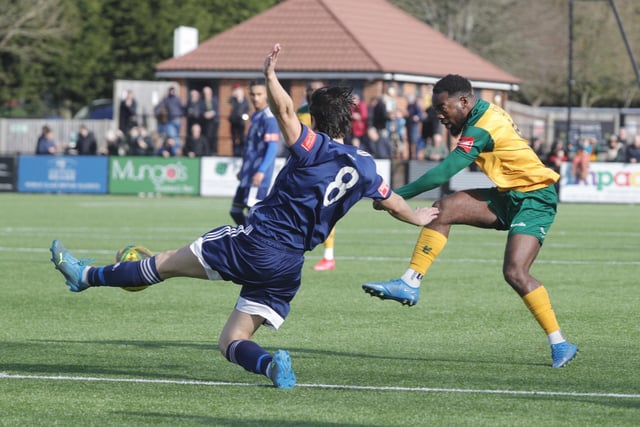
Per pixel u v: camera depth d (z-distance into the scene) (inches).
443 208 706.8
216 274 596.4
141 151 3078.2
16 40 4635.8
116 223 1963.6
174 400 590.9
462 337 817.5
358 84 3595.0
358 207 2682.1
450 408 573.0
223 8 4847.4
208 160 2957.7
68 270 625.0
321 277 1209.4
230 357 601.6
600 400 593.9
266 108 1278.3
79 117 4899.1
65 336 814.5
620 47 5187.0
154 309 960.9
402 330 850.8
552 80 5295.3
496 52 5059.1
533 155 699.4
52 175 3085.6
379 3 3976.4
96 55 4773.6
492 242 1688.0
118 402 586.2
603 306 985.5
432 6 5039.4
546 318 689.6
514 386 631.2
